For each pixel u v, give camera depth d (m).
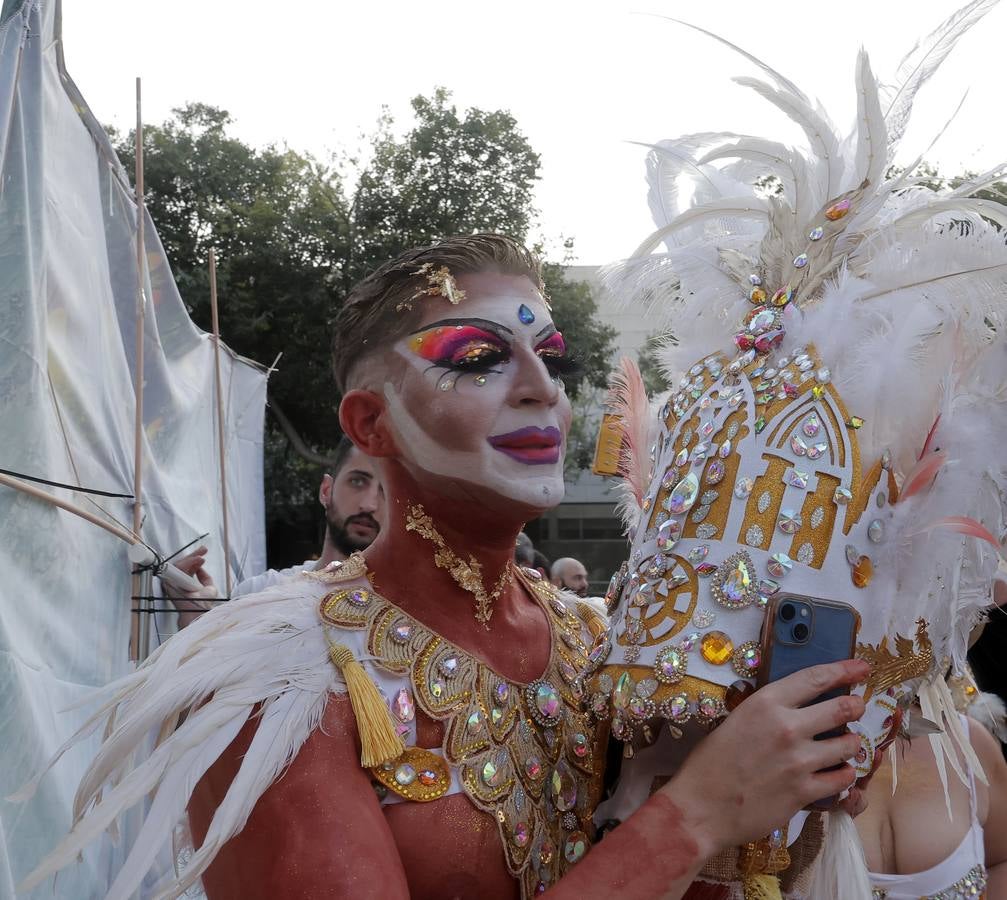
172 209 12.85
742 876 1.09
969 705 1.84
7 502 2.63
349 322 1.28
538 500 1.18
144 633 3.23
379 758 1.05
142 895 2.00
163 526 3.71
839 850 1.12
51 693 2.64
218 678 1.07
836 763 1.01
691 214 1.25
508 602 1.28
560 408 1.24
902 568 1.07
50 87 3.01
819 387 1.08
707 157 1.26
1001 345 1.11
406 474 1.23
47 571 2.72
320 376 12.66
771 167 1.23
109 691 1.17
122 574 3.15
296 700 1.06
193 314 12.41
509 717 1.17
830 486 1.05
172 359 4.26
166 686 1.08
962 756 1.73
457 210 12.50
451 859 1.07
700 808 0.99
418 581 1.21
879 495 1.06
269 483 13.75
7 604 2.54
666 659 1.02
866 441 1.08
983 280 1.10
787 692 0.99
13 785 2.38
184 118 13.39
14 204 2.72
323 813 1.00
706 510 1.06
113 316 3.41
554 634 1.31
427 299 1.21
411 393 1.20
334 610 1.16
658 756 1.16
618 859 0.98
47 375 2.81
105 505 3.12
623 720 1.06
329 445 13.66
